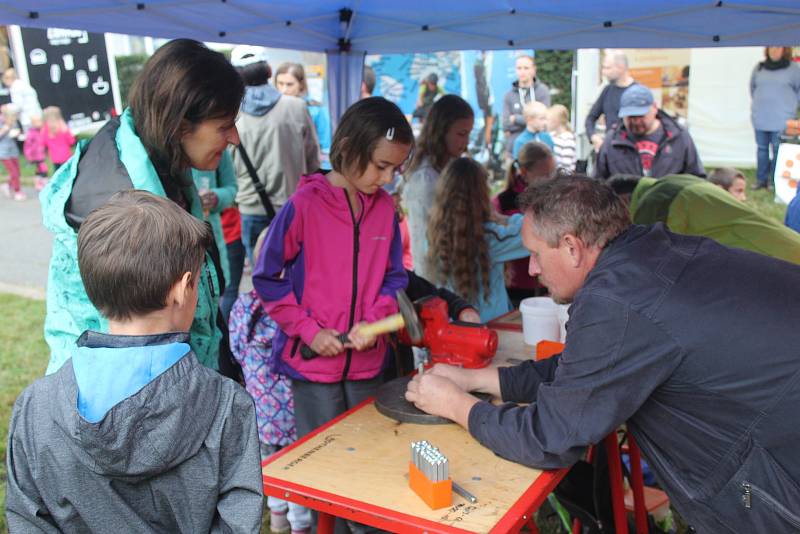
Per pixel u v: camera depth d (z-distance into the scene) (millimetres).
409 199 3127
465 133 3166
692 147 4961
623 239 1518
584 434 1444
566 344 1488
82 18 2547
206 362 1652
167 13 2682
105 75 8883
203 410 1097
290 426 2553
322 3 2982
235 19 2961
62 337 1475
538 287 3412
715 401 1359
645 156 4953
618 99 6387
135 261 1084
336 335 2088
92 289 1118
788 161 4570
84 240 1117
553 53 9836
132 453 1025
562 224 1517
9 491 1090
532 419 1527
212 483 1114
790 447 1318
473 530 1297
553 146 6941
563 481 2158
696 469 1443
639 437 1552
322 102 6828
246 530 1105
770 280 1385
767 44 3127
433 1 2877
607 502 2043
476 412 1648
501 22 3164
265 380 2531
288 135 4398
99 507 1068
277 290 2104
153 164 1534
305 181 2172
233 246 4262
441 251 2836
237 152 4395
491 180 8688
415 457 1439
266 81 4344
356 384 2230
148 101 1466
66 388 1059
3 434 3508
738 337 1327
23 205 9320
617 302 1391
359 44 3674
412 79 8125
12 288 6227
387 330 2051
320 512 1579
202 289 1565
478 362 2025
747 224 2389
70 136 9430
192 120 1479
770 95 7469
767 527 1369
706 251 1460
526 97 7750
